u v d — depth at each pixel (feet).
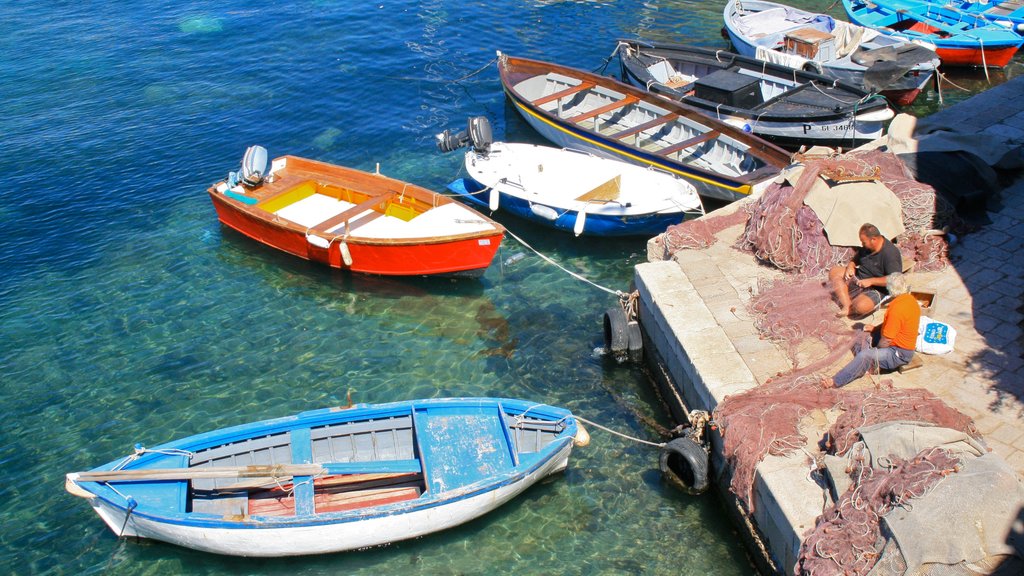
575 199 54.49
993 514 25.23
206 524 33.22
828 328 37.11
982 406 32.96
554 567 33.99
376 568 34.55
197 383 44.75
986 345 36.14
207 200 62.34
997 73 77.66
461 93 77.46
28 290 52.60
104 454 40.37
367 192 56.13
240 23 92.79
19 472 39.50
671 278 42.47
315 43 87.51
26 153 68.18
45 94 77.92
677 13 92.94
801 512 29.19
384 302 51.11
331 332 48.55
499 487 34.99
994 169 46.80
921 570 25.16
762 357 36.65
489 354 46.34
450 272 51.65
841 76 68.18
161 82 80.07
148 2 99.71
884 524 26.45
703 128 61.21
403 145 69.21
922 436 28.40
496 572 33.96
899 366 34.50
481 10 94.89
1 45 88.12
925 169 44.96
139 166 66.64
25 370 45.93
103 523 36.88
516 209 56.54
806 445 32.01
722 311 39.70
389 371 45.34
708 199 58.59
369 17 93.61
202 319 49.83
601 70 79.05
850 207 39.86
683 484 37.06
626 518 35.96
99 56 85.61
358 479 37.60
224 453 36.73
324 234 51.62
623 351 44.52
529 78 71.72
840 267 38.78
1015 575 24.35
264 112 74.43
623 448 39.70
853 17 81.35
